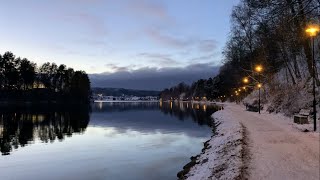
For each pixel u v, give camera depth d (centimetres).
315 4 3266
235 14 7000
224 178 1402
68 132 4694
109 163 2558
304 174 1328
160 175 2148
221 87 16812
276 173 1357
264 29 5478
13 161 2700
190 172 1889
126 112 10025
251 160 1602
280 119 3681
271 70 6456
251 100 7206
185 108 12362
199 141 3594
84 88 16738
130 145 3412
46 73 15925
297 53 4675
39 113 8975
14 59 14100
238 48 7844
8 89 13888
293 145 1930
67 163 2597
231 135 2558
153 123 5950
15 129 5128
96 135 4303
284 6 3409
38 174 2283
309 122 3017
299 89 4044
